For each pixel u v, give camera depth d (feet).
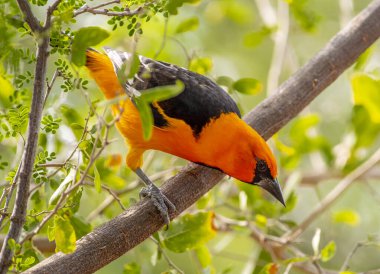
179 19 50.49
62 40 25.88
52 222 26.76
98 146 27.50
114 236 28.32
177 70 35.06
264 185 35.14
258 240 40.75
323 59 37.68
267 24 48.44
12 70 32.30
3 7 31.73
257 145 34.30
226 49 60.29
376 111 44.29
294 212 57.57
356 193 57.72
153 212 30.12
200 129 33.63
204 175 34.42
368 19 38.45
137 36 24.77
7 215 24.89
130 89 23.80
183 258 51.83
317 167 49.96
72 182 25.79
